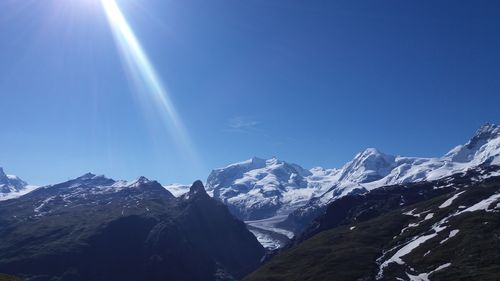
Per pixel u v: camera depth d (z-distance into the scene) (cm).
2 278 11350
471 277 12556
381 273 15562
